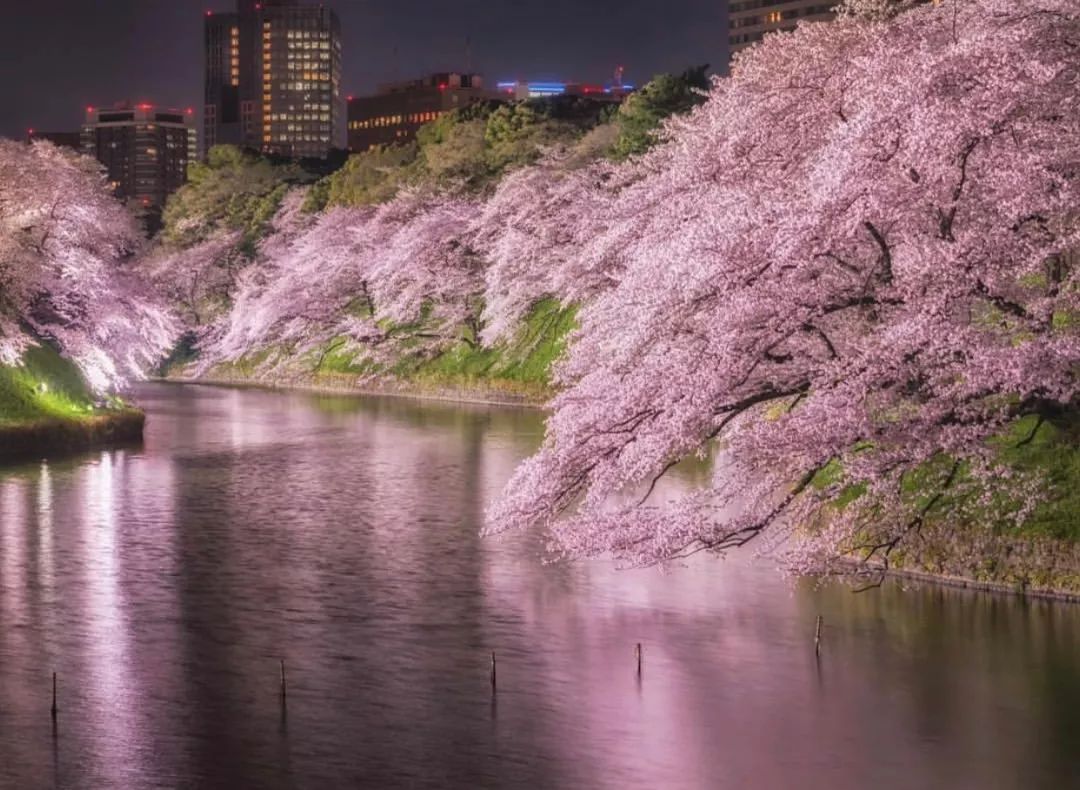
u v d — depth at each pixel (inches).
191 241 4918.8
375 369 3580.2
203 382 4124.0
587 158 3149.6
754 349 959.6
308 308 3789.4
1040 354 879.7
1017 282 971.3
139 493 1625.2
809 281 976.9
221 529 1369.3
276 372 3964.1
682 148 1364.4
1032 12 952.9
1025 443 1020.5
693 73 3024.1
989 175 914.7
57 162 2679.6
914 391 960.9
